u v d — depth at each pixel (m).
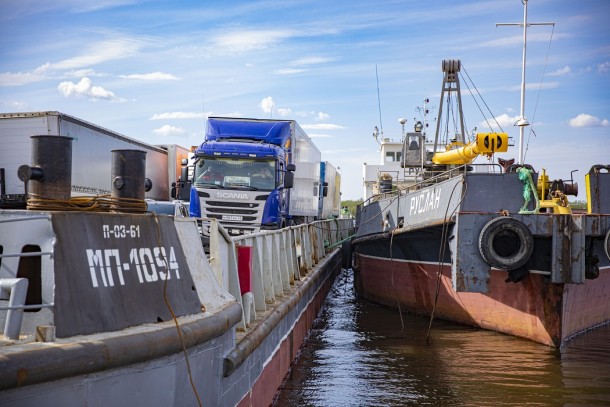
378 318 18.39
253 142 21.27
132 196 6.20
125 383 4.92
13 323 4.52
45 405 4.23
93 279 5.06
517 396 10.37
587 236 12.92
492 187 13.52
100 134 20.16
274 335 10.38
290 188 22.12
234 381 7.36
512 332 14.55
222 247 8.43
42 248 4.85
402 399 10.29
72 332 4.70
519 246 12.84
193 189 19.92
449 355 13.15
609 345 13.76
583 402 10.02
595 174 14.30
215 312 6.70
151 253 5.96
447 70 20.20
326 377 11.70
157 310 5.72
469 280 13.11
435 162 19.83
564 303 13.35
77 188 18.50
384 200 19.27
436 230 14.84
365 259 21.81
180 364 5.67
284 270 13.98
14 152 17.66
